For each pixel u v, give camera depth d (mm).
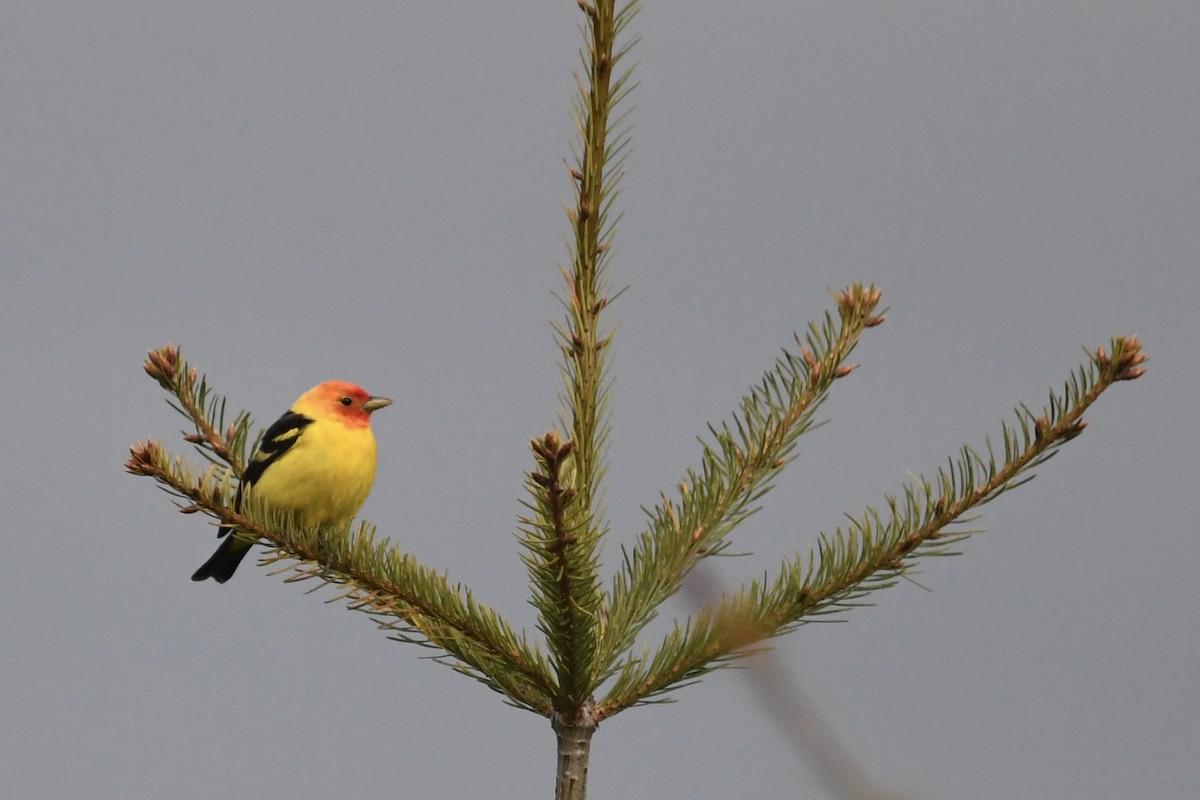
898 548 8055
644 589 8516
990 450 8008
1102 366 7832
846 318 8953
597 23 8141
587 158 8391
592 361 8672
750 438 8844
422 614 8391
